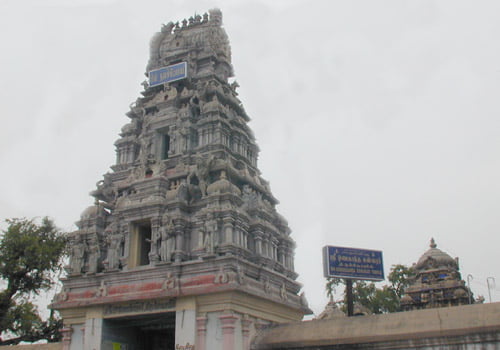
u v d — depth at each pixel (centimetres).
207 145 4238
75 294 3847
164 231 3662
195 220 3762
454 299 6369
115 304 3631
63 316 3869
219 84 4803
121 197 4150
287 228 4500
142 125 4734
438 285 6569
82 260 3994
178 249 3616
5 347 4125
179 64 4741
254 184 4262
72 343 3769
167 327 3900
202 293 3300
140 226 4006
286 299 3897
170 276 3488
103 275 3762
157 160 4403
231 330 3194
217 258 3375
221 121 4334
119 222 3975
